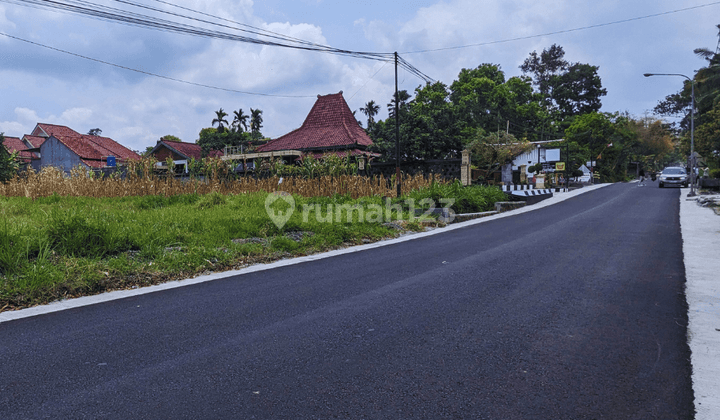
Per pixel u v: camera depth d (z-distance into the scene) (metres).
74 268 5.71
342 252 8.60
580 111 75.69
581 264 6.79
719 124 33.72
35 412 2.46
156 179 17.48
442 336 3.68
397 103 16.69
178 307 4.68
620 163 73.31
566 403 2.54
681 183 29.72
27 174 18.41
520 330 3.81
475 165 32.84
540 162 43.97
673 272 6.15
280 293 5.26
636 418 2.37
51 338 3.71
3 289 4.95
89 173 17.77
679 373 2.93
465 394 2.66
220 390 2.72
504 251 8.17
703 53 40.41
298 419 2.36
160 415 2.42
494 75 57.81
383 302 4.76
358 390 2.71
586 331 3.78
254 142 41.59
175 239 7.91
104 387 2.77
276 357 3.25
